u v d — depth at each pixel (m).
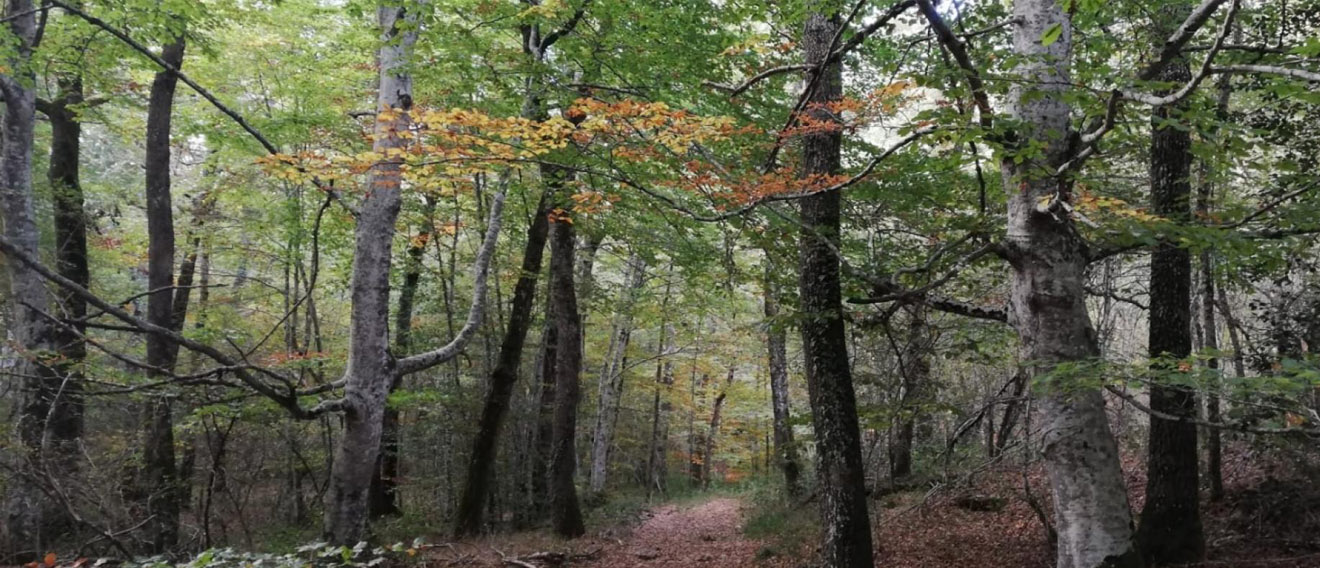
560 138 5.78
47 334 8.66
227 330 11.33
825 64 5.78
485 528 12.74
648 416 27.38
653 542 12.93
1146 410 4.57
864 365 11.73
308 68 11.48
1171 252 7.48
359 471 7.45
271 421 9.85
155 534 8.50
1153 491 7.49
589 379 22.58
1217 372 4.07
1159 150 7.34
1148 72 4.32
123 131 13.96
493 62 8.22
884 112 5.88
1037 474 11.14
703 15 8.44
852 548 7.01
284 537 10.74
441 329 15.14
